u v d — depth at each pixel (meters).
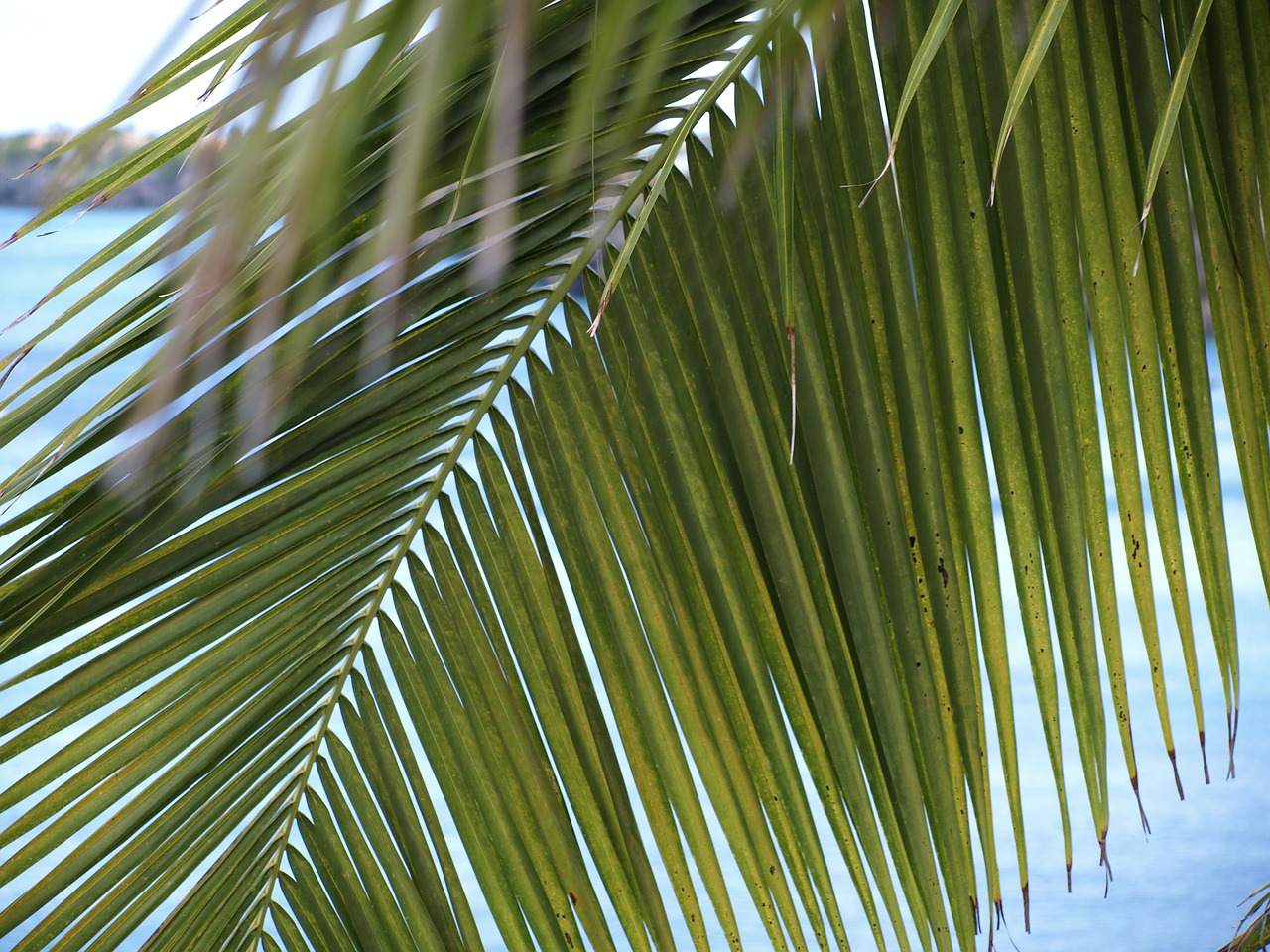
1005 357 1.98
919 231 1.97
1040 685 2.03
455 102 1.75
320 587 2.02
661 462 2.04
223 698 2.00
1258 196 1.98
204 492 1.88
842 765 2.05
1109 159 1.96
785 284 1.70
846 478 2.00
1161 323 1.99
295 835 2.49
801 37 1.90
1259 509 2.02
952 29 1.93
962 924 2.05
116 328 1.75
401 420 1.98
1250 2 1.95
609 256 1.99
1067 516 2.00
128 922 2.04
